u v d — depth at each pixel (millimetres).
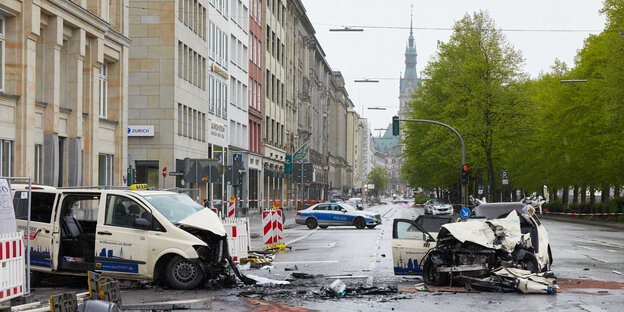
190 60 45344
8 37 24312
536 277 13234
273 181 77438
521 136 54031
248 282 14484
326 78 127188
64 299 8844
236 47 59875
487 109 54094
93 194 14250
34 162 25688
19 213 14266
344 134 166375
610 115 41906
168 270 13758
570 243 28141
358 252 23406
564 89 54406
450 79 57625
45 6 25438
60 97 28281
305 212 42219
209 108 50844
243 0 62125
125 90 33719
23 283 10680
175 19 41625
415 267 15078
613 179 50188
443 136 55656
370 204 144750
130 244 13930
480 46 55219
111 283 10109
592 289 13625
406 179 106688
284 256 22062
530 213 15391
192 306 11344
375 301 12016
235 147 58375
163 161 41500
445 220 15703
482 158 55812
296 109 91750
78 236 14500
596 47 50344
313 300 12148
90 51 30062
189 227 14070
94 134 30203
